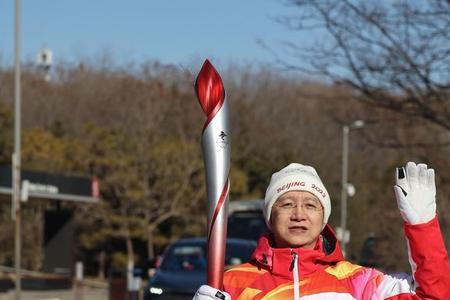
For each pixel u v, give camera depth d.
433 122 12.49
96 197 32.00
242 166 47.94
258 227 19.14
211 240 4.41
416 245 4.31
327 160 49.25
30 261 38.25
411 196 4.34
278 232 4.46
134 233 41.97
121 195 41.50
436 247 4.30
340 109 20.06
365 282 4.39
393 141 13.59
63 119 56.91
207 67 4.45
